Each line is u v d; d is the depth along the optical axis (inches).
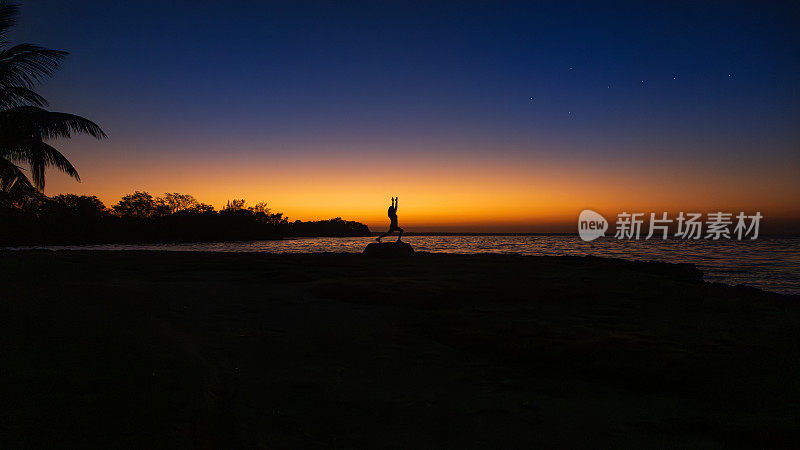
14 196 768.9
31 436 119.7
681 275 780.0
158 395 155.7
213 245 3260.3
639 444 146.3
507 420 165.0
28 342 213.0
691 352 231.6
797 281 1072.8
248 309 370.3
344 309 375.6
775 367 210.2
